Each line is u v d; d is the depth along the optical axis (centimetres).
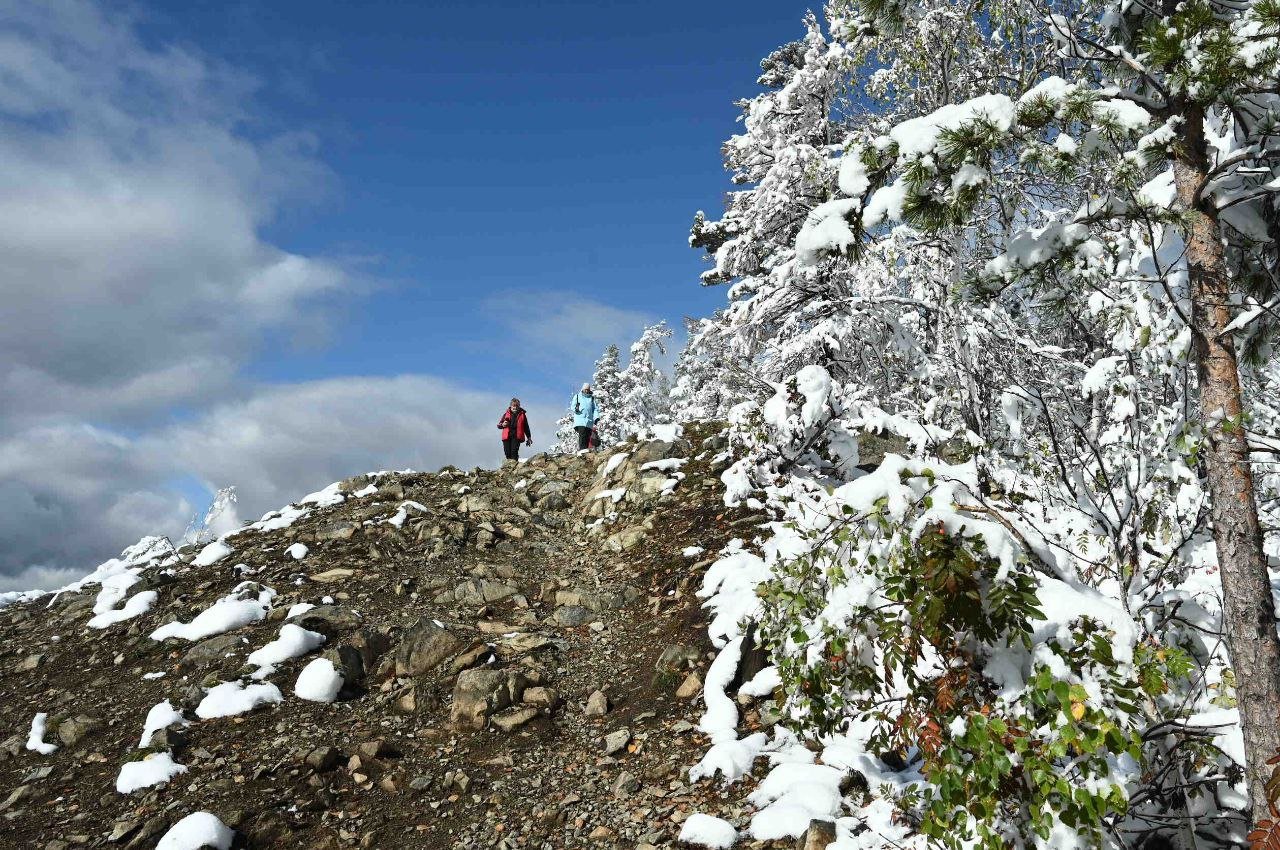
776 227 1470
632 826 456
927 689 308
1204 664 378
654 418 3203
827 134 1454
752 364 1419
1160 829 331
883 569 329
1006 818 302
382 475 1380
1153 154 296
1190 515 401
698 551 860
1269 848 238
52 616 875
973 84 873
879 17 426
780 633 381
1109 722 269
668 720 577
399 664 686
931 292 916
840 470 847
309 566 920
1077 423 471
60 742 588
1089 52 372
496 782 524
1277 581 445
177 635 743
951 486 341
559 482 1290
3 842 477
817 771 461
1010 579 305
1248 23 280
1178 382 422
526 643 731
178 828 452
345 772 538
